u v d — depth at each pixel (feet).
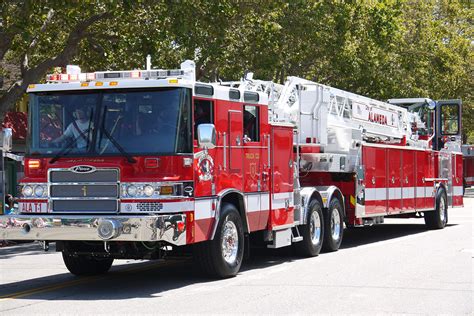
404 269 42.96
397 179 65.31
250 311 30.53
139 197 34.83
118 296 34.81
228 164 39.47
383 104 67.72
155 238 34.04
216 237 38.32
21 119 103.14
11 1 62.59
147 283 38.93
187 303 32.53
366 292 35.01
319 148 53.83
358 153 57.47
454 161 80.53
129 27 76.79
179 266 46.57
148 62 39.68
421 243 58.85
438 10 141.79
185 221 35.37
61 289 37.37
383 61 115.65
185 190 35.60
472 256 49.32
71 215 35.60
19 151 104.68
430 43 124.36
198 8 73.87
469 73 156.87
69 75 38.19
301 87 53.42
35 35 73.31
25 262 51.29
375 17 102.73
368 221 60.18
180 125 35.68
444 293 34.68
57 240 35.50
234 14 79.25
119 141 35.88
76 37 71.87
